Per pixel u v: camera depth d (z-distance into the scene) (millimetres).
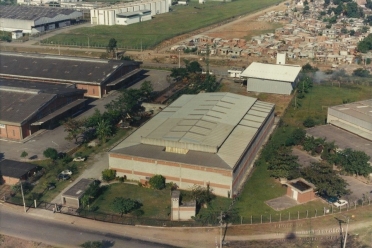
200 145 69812
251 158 77562
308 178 68188
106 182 71375
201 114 82250
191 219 61281
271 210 63344
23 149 82500
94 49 168500
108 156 78312
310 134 87562
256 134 78938
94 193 66562
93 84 110875
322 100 113125
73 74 116062
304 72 139125
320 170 68188
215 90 120500
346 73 138500
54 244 56031
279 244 55781
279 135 90750
